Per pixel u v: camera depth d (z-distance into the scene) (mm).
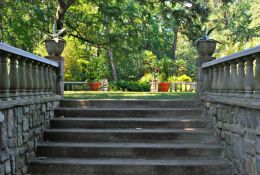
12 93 5070
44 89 6852
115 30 15398
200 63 7613
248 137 4637
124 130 6473
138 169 5379
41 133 6297
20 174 5102
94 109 7141
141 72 26938
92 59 26641
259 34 29016
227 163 5426
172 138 6285
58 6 13070
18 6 13320
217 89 6414
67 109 7156
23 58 5379
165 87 21125
